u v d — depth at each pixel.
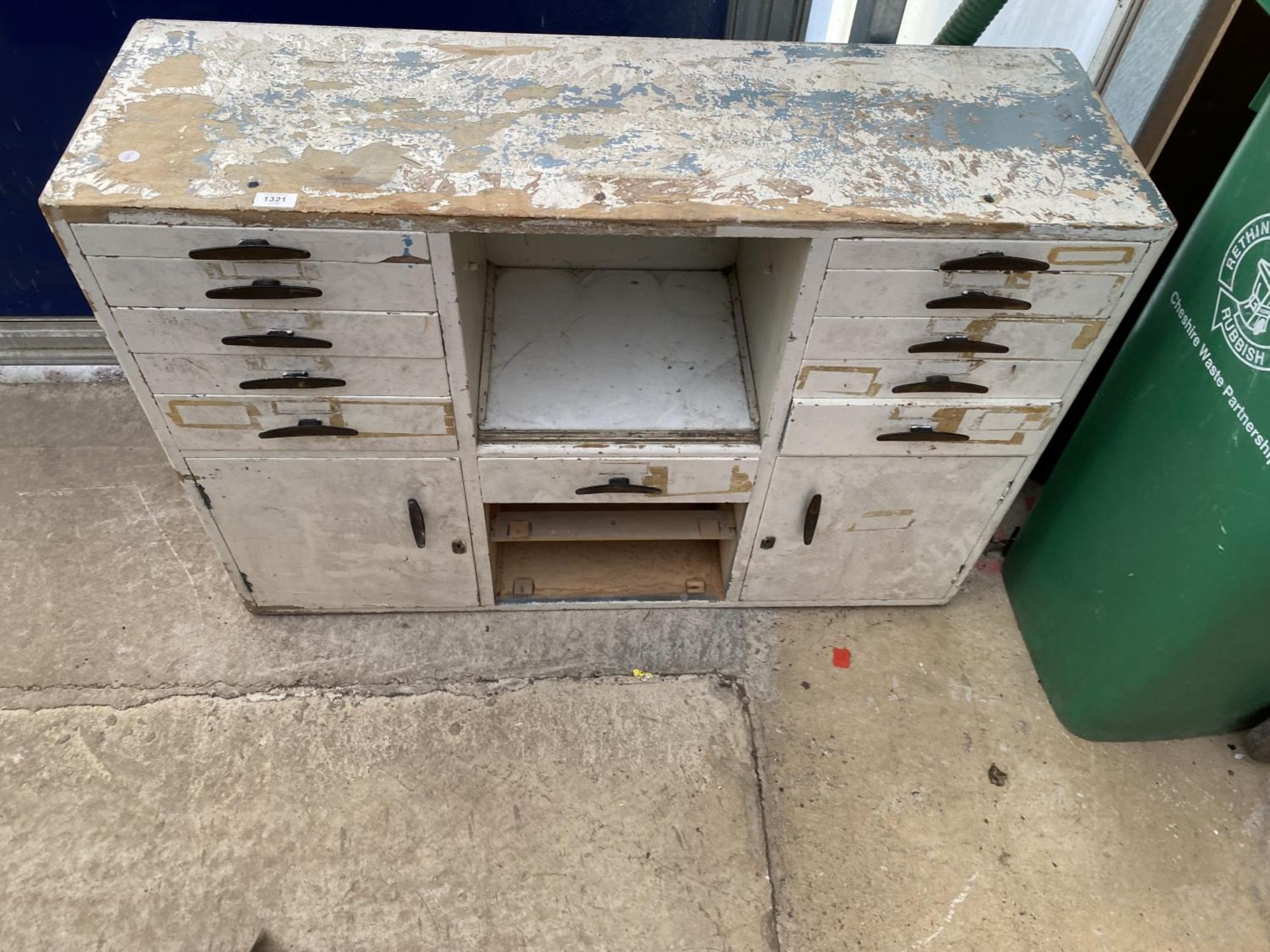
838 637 1.92
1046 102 1.46
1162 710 1.65
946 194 1.29
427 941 1.50
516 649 1.86
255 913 1.52
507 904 1.54
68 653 1.82
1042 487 2.17
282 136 1.29
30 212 2.02
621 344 1.68
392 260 1.24
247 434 1.48
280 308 1.30
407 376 1.40
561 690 1.80
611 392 1.61
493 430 1.55
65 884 1.54
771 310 1.51
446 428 1.49
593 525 1.79
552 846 1.61
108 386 2.30
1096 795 1.70
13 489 2.09
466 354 1.39
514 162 1.29
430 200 1.21
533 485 1.59
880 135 1.38
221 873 1.56
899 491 1.66
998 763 1.74
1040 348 1.42
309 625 1.89
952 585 1.90
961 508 1.71
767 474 1.60
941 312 1.36
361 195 1.21
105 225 1.19
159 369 1.37
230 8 1.79
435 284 1.28
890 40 1.71
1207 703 1.63
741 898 1.56
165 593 1.93
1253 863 1.63
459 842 1.60
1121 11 1.75
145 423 2.23
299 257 1.23
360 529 1.67
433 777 1.68
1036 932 1.54
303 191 1.21
